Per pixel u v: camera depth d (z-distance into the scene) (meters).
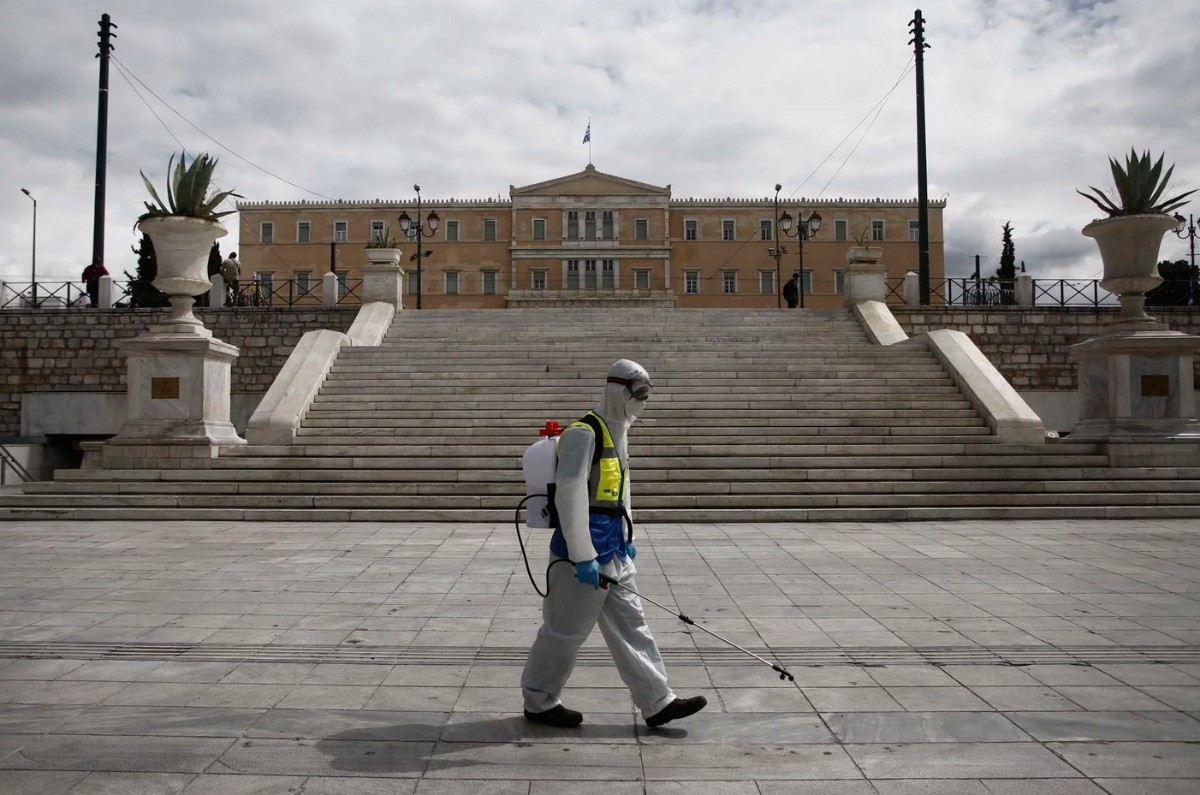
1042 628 5.87
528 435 13.58
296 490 11.77
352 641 5.57
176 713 4.22
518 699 4.46
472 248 61.94
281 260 60.97
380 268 20.34
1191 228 29.27
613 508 4.05
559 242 61.62
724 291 61.78
